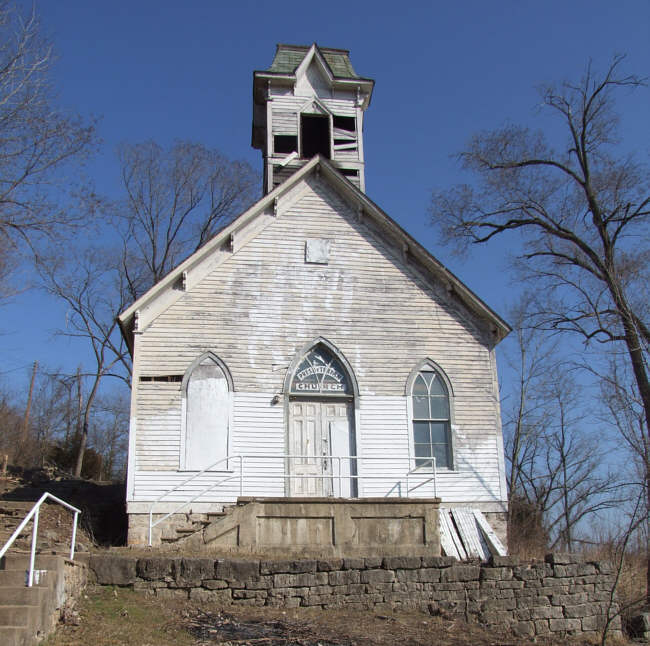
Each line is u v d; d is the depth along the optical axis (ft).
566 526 100.22
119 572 42.42
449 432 66.74
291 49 90.38
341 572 46.01
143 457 60.90
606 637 49.34
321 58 85.81
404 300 69.62
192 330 64.64
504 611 47.88
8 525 55.98
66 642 32.65
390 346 68.08
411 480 64.80
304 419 65.41
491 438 67.15
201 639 36.50
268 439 63.52
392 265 70.44
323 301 68.13
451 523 60.80
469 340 69.56
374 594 46.19
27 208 67.51
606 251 90.17
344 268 69.46
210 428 62.64
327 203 71.31
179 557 45.11
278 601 44.24
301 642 37.78
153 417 61.98
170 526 59.26
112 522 66.90
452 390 67.87
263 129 96.27
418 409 67.05
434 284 70.49
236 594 43.62
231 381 64.13
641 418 63.46
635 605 57.11
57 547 45.91
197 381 63.52
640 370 82.02
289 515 53.62
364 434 65.36
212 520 54.65
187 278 65.72
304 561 45.39
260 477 62.49
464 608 47.32
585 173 94.43
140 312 63.98
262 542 52.80
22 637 29.43
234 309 65.98
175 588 42.86
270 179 80.84
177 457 61.36
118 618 37.70
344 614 44.39
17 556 35.35
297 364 65.98
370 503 55.21
